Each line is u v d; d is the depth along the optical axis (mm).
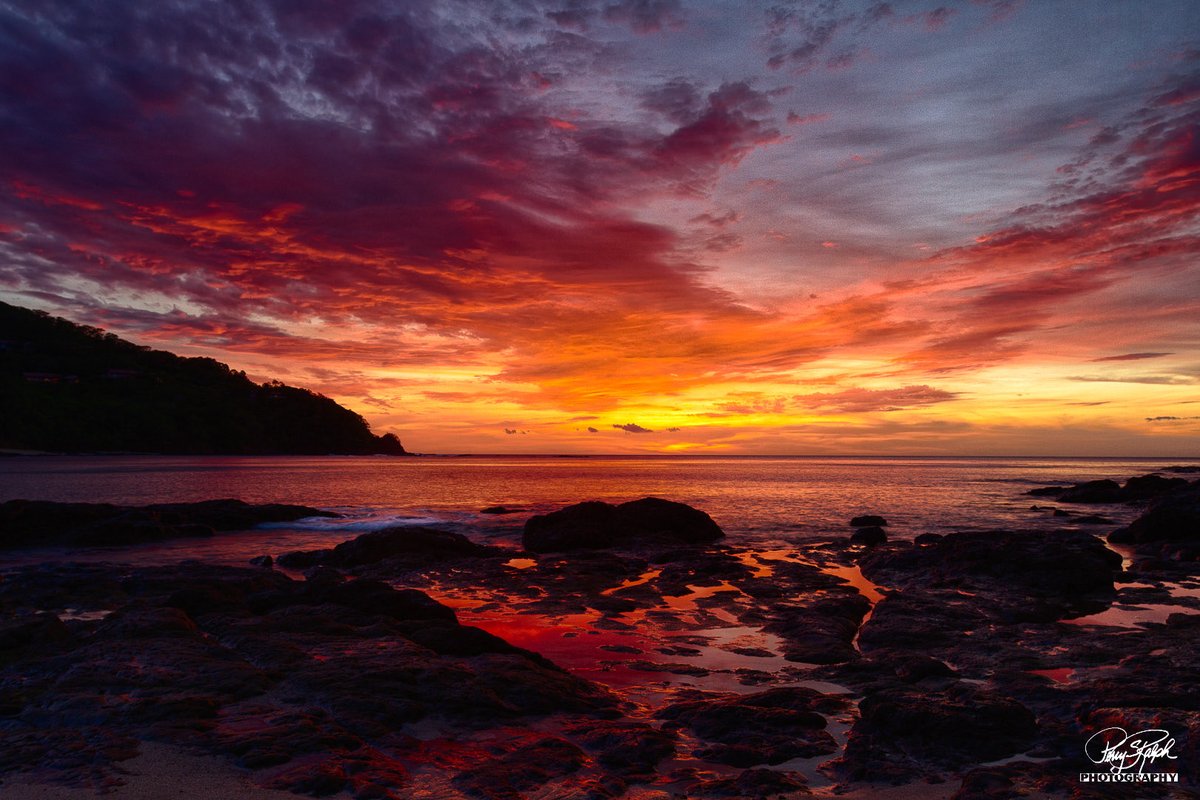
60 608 13469
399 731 7012
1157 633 11188
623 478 85938
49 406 144250
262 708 7316
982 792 5711
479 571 18078
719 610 13789
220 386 192000
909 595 14078
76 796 5477
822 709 7953
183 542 24547
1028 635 11250
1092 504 41938
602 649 11008
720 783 6039
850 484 70562
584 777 6133
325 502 44156
